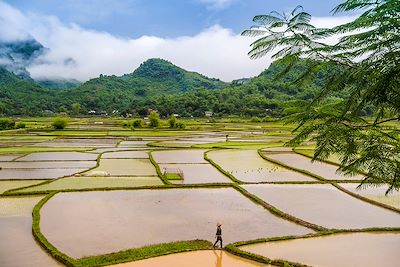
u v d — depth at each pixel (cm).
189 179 3566
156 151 5456
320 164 4444
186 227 2205
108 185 3262
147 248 1833
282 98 16375
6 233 2055
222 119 14112
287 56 807
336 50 780
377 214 2512
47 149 5509
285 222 2339
